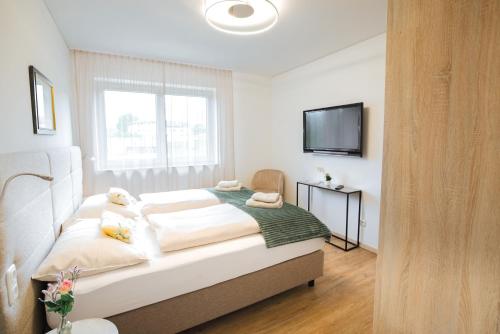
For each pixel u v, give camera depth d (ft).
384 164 3.52
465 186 2.74
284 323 6.14
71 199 7.54
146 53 10.87
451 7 2.76
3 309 3.17
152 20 7.90
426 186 3.07
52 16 7.47
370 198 9.96
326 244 10.69
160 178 12.17
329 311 6.56
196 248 5.86
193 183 12.97
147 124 11.71
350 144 10.28
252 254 6.20
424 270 3.15
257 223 6.84
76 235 5.28
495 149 2.52
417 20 3.05
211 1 6.86
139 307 4.96
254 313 6.48
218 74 13.16
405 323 3.38
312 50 10.62
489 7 2.48
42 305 4.60
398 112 3.31
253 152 15.08
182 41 9.55
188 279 5.37
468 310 2.79
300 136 13.34
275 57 11.48
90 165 10.77
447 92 2.83
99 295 4.56
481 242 2.65
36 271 4.32
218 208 8.05
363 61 9.80
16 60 4.53
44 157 5.00
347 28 8.58
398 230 3.40
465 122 2.71
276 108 14.94
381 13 7.55
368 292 7.36
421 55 3.03
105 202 7.94
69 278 3.98
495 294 2.58
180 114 12.39
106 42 9.62
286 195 14.57
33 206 4.31
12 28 4.40
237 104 14.37
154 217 7.24
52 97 6.90
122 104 11.21
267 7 7.10
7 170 3.38
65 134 8.70
